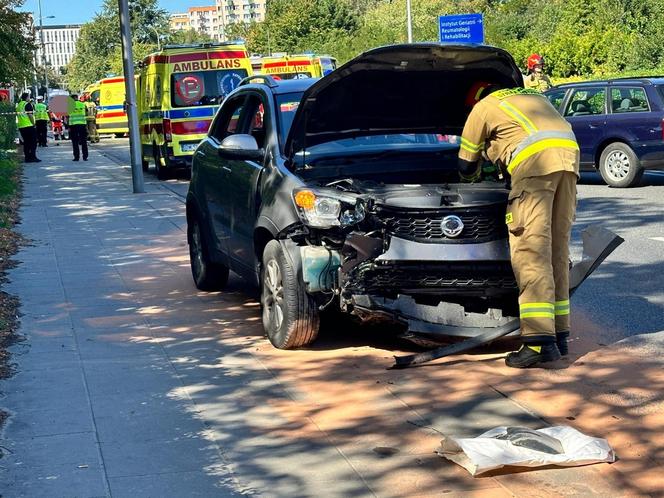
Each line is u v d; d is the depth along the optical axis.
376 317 6.56
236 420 5.64
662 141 16.31
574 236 11.98
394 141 7.73
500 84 7.32
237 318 8.14
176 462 5.03
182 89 22.17
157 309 8.52
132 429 5.51
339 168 7.28
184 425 5.57
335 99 7.18
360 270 6.50
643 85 16.73
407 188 6.80
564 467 4.87
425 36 64.62
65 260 10.99
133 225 13.84
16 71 24.72
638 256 10.40
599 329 7.52
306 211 6.75
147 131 24.22
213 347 7.22
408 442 5.25
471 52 6.81
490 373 6.43
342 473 4.86
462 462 4.89
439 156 7.61
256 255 7.58
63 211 15.70
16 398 6.05
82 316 8.26
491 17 72.88
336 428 5.49
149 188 19.91
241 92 8.70
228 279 9.86
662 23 40.03
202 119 22.23
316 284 6.67
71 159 29.94
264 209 7.28
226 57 22.55
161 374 6.55
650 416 5.54
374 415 5.68
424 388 6.15
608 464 4.90
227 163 8.38
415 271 6.51
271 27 87.62
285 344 7.02
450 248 6.52
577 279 7.00
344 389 6.17
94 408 5.86
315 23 84.56
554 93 18.12
